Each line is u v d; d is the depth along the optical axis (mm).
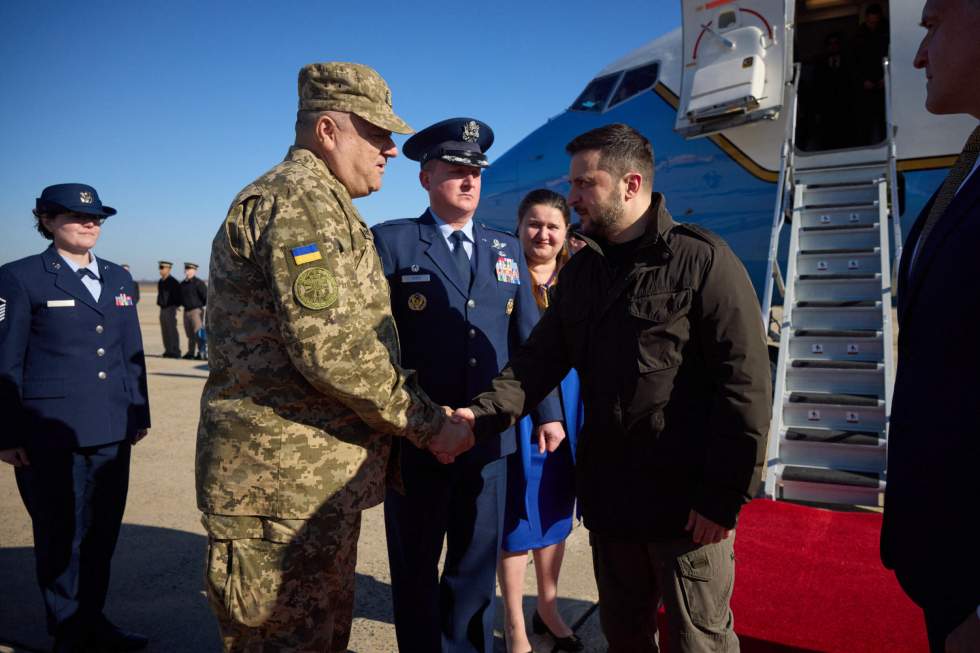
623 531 1881
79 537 2922
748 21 6621
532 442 2834
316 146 1934
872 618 2447
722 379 1736
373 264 1921
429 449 1965
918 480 1309
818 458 4590
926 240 1357
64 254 2984
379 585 3586
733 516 1716
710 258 1764
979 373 1204
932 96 1381
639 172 1884
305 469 1763
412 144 2594
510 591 2785
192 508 4777
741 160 7336
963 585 1224
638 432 1837
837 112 7594
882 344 4824
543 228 3082
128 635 2939
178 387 10258
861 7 8117
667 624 1898
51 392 2848
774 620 2455
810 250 5484
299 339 1655
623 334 1854
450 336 2525
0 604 3361
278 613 1755
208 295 1839
